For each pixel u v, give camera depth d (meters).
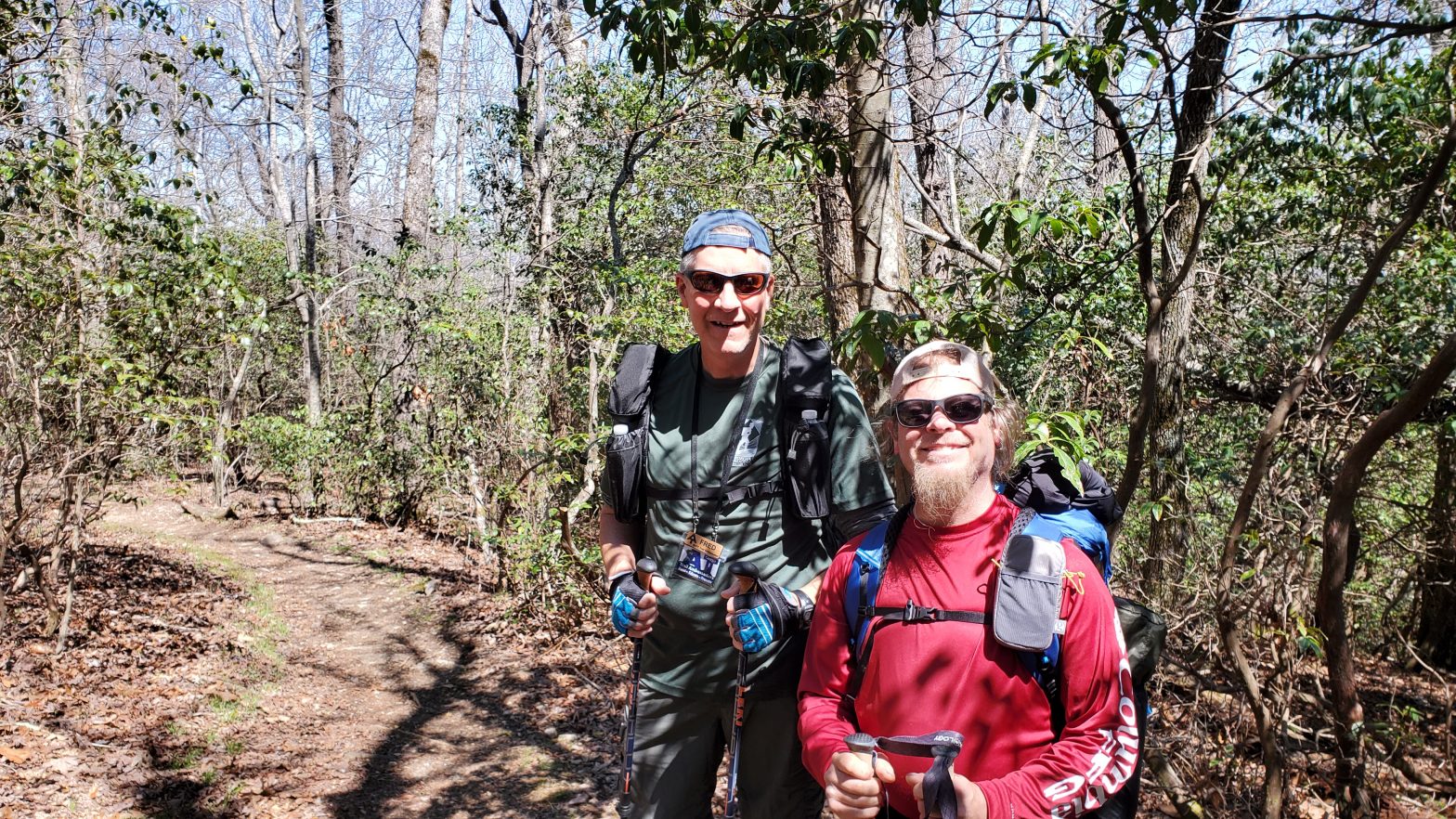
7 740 5.57
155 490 17.38
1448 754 4.72
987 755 1.90
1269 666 4.34
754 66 4.12
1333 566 3.79
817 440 2.55
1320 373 5.00
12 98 8.09
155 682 7.11
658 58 4.22
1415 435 6.89
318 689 7.71
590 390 9.13
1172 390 6.03
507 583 10.12
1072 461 2.19
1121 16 3.53
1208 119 4.80
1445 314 6.51
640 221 10.52
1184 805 4.35
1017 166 6.81
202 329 8.07
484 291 12.91
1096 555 2.11
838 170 4.64
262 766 5.96
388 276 15.91
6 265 6.68
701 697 2.69
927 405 1.99
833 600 2.16
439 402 13.45
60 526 7.31
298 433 15.96
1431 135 6.23
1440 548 6.05
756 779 2.68
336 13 22.62
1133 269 6.06
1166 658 4.70
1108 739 1.87
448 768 6.20
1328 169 6.80
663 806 2.75
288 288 18.33
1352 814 4.07
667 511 2.73
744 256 2.60
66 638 7.36
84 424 7.18
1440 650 7.73
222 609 9.77
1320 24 5.07
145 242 8.12
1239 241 7.28
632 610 2.62
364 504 16.27
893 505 2.61
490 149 14.22
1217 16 3.72
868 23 3.79
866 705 2.04
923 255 6.84
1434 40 5.71
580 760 6.32
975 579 1.96
